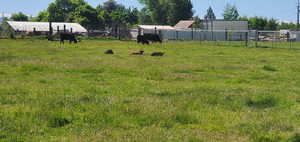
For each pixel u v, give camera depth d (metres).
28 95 9.84
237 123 7.47
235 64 20.16
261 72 16.80
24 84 11.84
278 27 113.75
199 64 19.58
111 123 7.33
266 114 8.30
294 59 24.78
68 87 11.38
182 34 73.69
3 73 14.66
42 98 9.44
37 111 7.92
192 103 9.30
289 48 39.81
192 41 59.72
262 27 110.62
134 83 12.63
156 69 16.81
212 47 38.97
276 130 6.96
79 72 15.52
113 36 70.50
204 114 8.20
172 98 9.92
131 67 17.30
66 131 6.77
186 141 6.25
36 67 16.42
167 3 128.50
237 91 11.18
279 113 8.42
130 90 11.09
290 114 8.28
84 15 102.25
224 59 23.52
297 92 11.23
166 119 7.63
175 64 19.22
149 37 47.38
